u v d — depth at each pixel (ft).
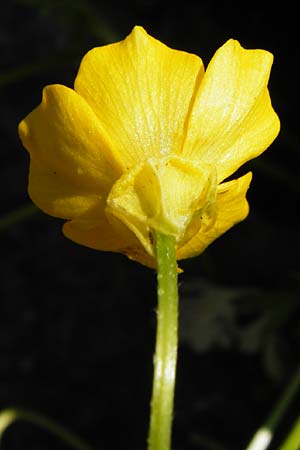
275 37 0.84
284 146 0.86
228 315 0.82
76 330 0.91
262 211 0.89
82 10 0.90
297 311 0.83
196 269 0.88
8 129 1.04
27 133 0.46
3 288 0.95
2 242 0.98
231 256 0.88
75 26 0.93
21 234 0.98
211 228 0.46
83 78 0.46
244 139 0.46
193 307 0.83
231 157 0.46
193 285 0.84
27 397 0.88
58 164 0.46
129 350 0.89
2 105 1.06
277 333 0.82
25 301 0.94
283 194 0.87
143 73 0.46
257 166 0.85
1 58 1.09
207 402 0.84
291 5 0.82
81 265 0.95
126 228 0.45
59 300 0.93
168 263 0.44
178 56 0.46
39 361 0.90
